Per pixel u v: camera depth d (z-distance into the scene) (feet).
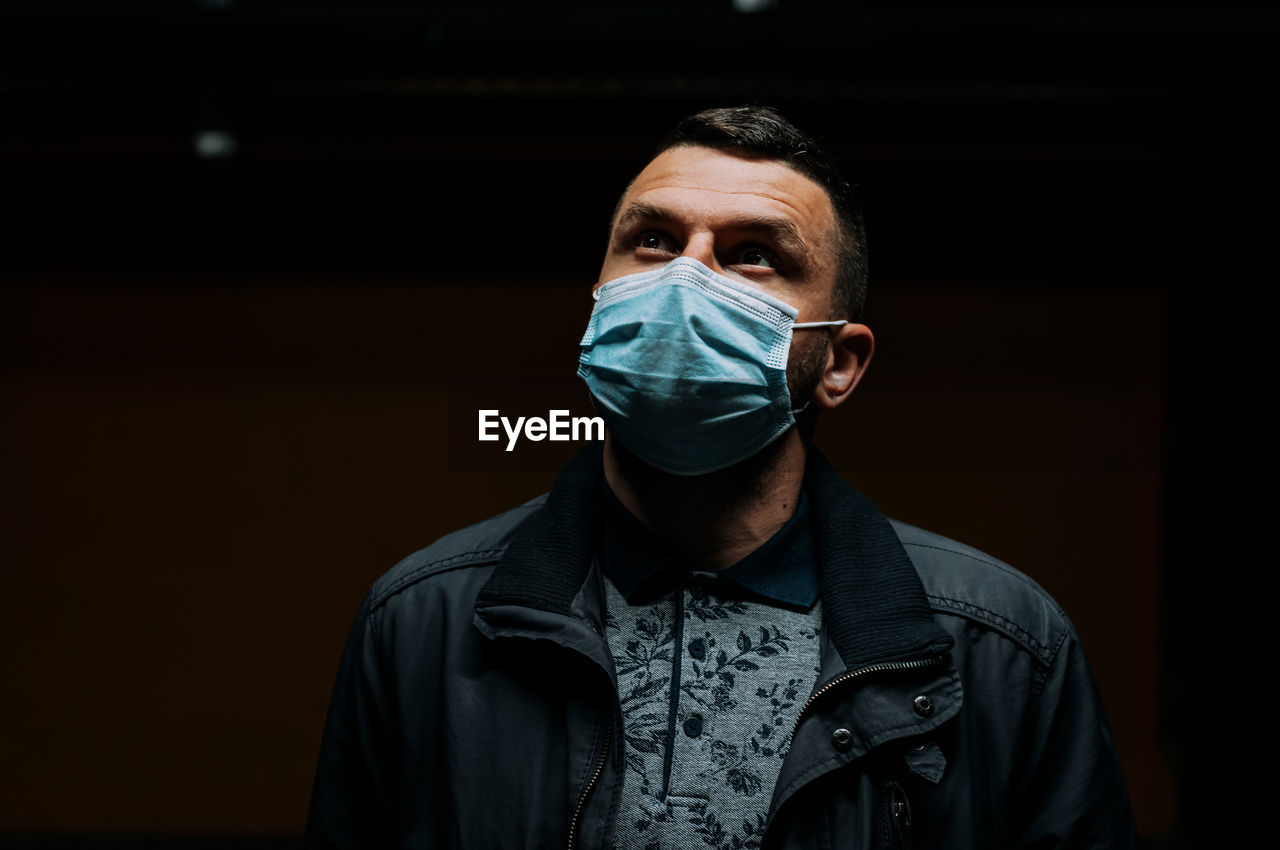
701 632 3.24
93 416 15.16
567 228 14.88
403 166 14.90
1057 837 3.21
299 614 15.03
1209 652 14.10
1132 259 14.48
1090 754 3.33
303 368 15.11
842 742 3.03
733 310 3.25
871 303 14.79
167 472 15.14
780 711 3.14
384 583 3.61
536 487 15.01
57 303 15.11
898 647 3.10
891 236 14.66
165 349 15.17
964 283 14.69
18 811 14.87
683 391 3.15
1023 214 14.56
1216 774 13.87
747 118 3.51
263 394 15.16
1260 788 13.41
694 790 3.04
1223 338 14.02
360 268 15.06
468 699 3.22
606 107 12.01
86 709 14.98
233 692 15.02
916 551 3.65
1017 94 11.64
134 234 15.02
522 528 3.48
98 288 15.11
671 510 3.35
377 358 15.10
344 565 15.06
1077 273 14.58
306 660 14.99
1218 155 13.58
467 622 3.38
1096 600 14.69
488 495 15.01
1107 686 14.61
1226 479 13.97
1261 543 13.62
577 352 14.94
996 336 14.74
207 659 15.02
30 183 14.93
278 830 14.85
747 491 3.36
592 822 2.99
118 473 15.14
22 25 10.85
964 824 3.10
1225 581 13.94
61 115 12.28
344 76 11.33
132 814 14.87
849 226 3.65
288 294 15.12
